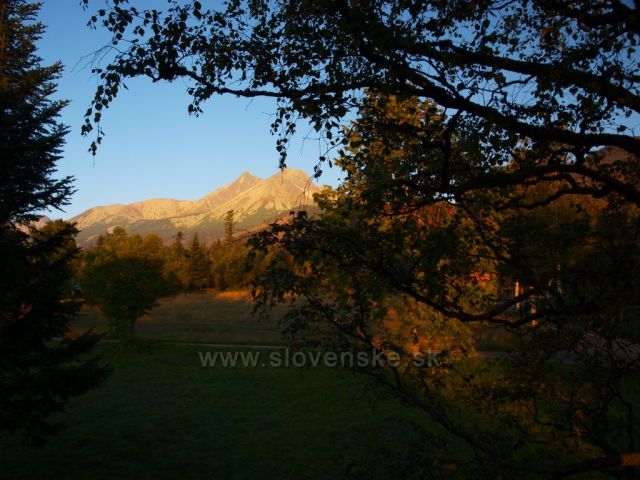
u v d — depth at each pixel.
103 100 3.80
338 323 4.20
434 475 4.34
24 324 8.78
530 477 5.02
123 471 10.16
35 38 12.68
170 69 4.02
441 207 5.15
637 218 4.06
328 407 14.80
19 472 10.09
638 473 3.64
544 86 3.86
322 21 4.18
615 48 4.09
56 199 11.21
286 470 10.13
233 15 4.19
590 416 4.86
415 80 3.98
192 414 14.44
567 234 4.14
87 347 9.82
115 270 27.25
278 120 4.30
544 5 4.14
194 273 74.62
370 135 4.33
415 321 11.95
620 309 3.73
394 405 14.57
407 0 4.04
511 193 4.92
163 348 24.77
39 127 10.92
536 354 4.75
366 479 4.70
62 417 14.23
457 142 4.50
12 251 8.87
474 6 4.11
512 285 5.11
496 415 5.39
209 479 9.76
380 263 4.09
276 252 3.97
